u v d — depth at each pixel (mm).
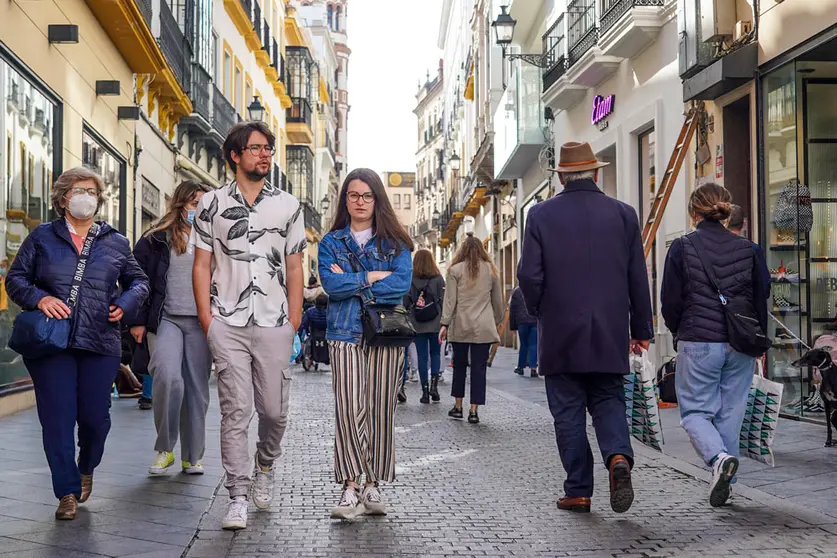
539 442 8984
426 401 12812
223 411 5484
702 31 11977
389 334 5496
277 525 5410
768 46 10953
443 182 68125
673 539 5074
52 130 13141
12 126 11188
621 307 5742
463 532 5262
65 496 5473
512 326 18531
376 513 5691
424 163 84250
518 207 30453
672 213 14102
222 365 5449
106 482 6613
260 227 5527
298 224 5660
